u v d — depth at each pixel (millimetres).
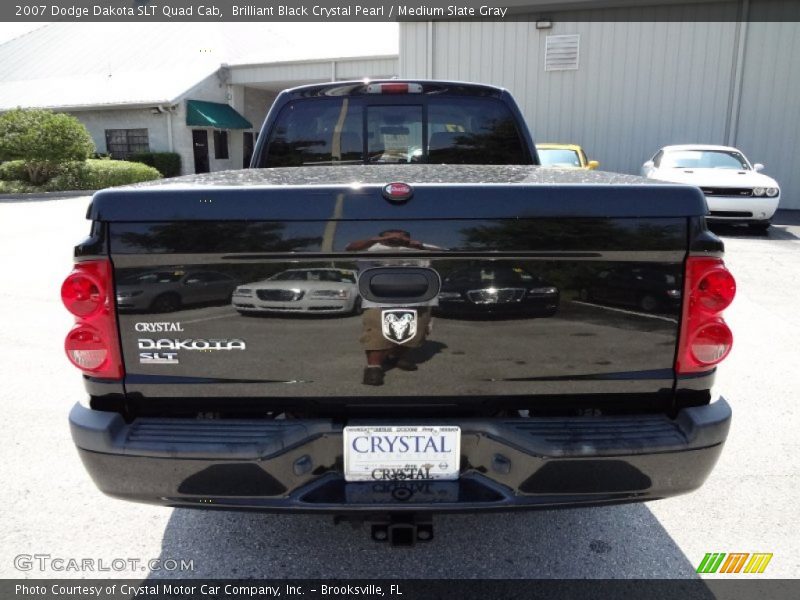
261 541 2729
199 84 24938
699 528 2832
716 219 10969
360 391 1980
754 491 3145
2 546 2691
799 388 4480
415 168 2967
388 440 1966
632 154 15789
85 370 1994
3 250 9922
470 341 1945
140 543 2721
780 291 7359
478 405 2014
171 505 2029
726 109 15031
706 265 1929
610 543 2715
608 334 1960
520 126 3840
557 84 15930
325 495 1956
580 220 1896
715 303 1943
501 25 15891
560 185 1911
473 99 3801
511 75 16156
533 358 1962
